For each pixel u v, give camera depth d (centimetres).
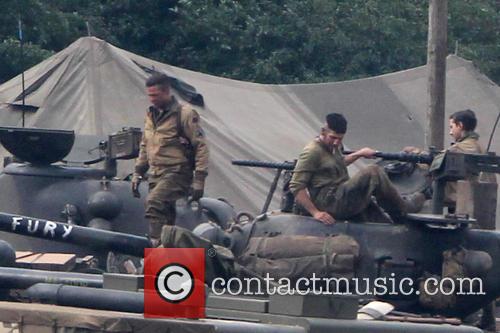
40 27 9406
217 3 10375
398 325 2895
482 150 4403
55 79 6053
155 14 10381
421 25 9894
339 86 7144
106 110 5931
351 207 3553
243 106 6662
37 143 4441
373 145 6944
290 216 3619
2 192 4478
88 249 4312
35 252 4281
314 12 9844
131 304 2692
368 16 9788
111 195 4391
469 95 7356
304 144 6500
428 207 3925
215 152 6100
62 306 2645
